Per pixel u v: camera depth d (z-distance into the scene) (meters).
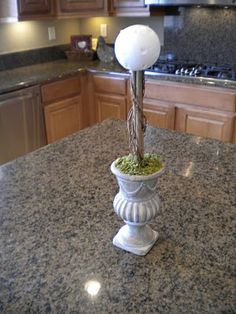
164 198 1.08
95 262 0.83
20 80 2.76
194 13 3.10
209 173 1.23
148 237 0.88
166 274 0.79
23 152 2.87
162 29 3.37
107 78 3.14
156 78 2.84
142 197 0.83
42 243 0.90
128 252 0.86
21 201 1.09
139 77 0.74
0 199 1.10
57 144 1.50
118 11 3.19
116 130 1.63
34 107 2.85
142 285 0.76
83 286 0.76
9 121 2.68
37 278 0.79
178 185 1.15
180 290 0.75
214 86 2.57
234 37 2.96
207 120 2.70
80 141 1.52
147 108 2.98
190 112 2.76
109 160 1.34
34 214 1.02
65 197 1.10
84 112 3.38
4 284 0.77
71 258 0.84
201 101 2.68
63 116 3.16
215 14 2.99
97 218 1.00
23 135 2.83
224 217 0.99
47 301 0.73
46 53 3.56
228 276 0.78
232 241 0.89
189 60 3.26
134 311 0.70
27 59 3.38
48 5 3.00
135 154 0.82
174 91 2.78
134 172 0.80
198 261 0.83
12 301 0.73
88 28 3.85
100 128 1.66
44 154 1.41
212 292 0.74
